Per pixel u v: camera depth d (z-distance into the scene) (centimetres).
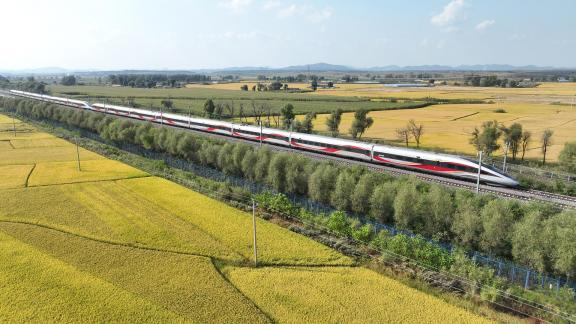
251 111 15625
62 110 12875
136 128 9425
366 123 10344
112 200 5691
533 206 4131
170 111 15075
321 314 3116
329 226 4609
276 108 16388
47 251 4106
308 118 10750
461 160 6094
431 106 17638
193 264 3859
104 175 6994
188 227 4747
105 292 3359
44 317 3044
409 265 3888
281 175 5794
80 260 3925
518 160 8188
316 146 8019
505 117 14088
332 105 17625
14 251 4069
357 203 4825
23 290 3381
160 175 7106
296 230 4772
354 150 7388
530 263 3575
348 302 3272
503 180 5753
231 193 5950
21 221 4881
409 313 3127
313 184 5247
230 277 3678
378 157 7056
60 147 9669
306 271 3784
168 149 8269
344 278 3653
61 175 6981
